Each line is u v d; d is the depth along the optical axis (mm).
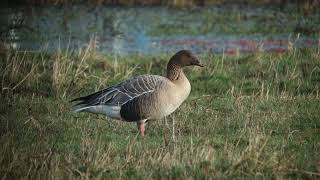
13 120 14539
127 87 13562
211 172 10984
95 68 20172
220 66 20484
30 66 19453
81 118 15117
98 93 13734
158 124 14469
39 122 14336
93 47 21156
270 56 21281
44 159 11312
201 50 24719
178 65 13914
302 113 15266
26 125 14117
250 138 12500
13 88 17266
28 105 16094
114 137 13477
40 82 18406
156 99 13391
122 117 13609
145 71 20531
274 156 11508
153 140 13297
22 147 12414
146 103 13398
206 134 13664
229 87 18656
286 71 19469
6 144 12227
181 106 16141
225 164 11297
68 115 15359
